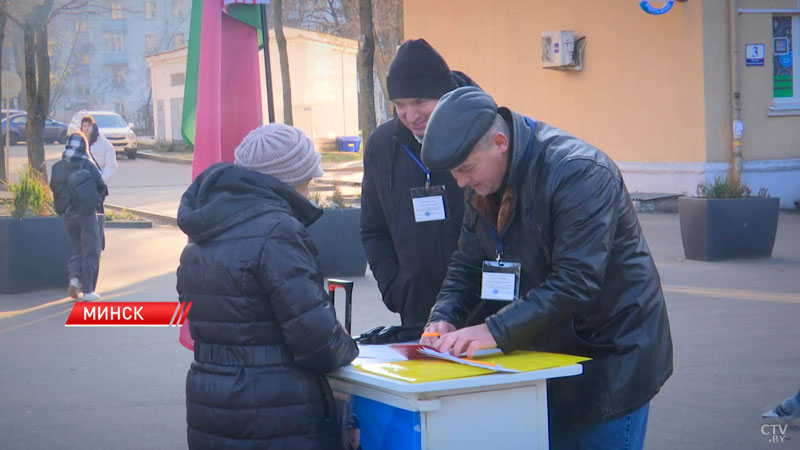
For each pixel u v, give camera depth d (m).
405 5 21.98
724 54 15.37
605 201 2.59
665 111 16.00
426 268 3.83
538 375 2.43
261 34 5.82
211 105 5.34
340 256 10.76
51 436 5.36
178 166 33.75
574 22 17.61
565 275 2.57
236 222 2.70
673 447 4.81
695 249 10.82
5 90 22.83
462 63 20.50
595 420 2.76
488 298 2.78
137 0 71.44
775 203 10.84
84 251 9.77
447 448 2.38
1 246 10.37
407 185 3.80
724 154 15.48
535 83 18.70
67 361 7.20
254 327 2.68
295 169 2.83
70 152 9.72
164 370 6.89
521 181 2.66
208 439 2.75
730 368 6.29
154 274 11.44
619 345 2.71
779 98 15.94
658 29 15.98
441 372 2.41
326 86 38.47
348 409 2.71
